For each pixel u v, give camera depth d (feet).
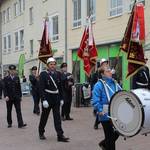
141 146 31.81
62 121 47.67
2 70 159.12
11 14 147.02
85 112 57.06
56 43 102.17
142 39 32.19
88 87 65.16
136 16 32.22
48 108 35.42
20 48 136.98
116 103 22.11
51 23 105.29
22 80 107.65
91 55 49.24
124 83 69.31
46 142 34.63
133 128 21.11
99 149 31.19
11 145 33.83
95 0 82.84
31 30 122.83
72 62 93.20
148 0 64.08
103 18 79.46
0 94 96.02
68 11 94.63
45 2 109.40
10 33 148.87
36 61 116.88
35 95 57.11
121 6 73.15
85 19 86.38
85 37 49.67
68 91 48.37
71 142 34.27
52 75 34.91
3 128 43.42
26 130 41.65
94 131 39.63
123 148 31.17
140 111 20.56
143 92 21.34
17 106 43.37
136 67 31.99
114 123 22.29
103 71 25.31
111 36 76.54
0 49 163.02
